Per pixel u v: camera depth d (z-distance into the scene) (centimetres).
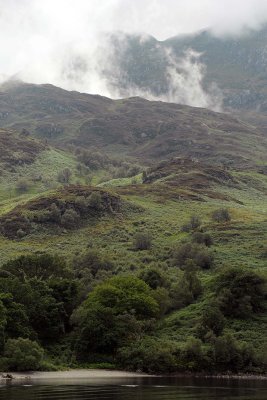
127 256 13100
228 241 13575
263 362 7825
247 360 7881
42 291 9600
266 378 7481
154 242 14462
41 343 8938
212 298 9581
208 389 5947
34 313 9075
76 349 8531
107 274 11350
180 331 8838
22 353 7469
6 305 8625
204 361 7762
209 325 8500
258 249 12688
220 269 11088
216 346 7862
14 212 17000
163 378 7156
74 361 8275
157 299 9562
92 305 8994
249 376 7594
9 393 5328
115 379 6912
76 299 9806
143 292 9594
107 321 8656
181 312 9575
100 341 8469
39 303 9212
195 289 10138
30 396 5103
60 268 11150
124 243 14688
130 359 7988
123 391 5606
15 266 10931
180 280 10306
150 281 10419
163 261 12625
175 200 19662
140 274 10712
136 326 8669
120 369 8000
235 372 7750
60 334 9362
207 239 13425
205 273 11306
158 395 5344
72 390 5625
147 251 13475
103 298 9269
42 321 9150
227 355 7825
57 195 18075
